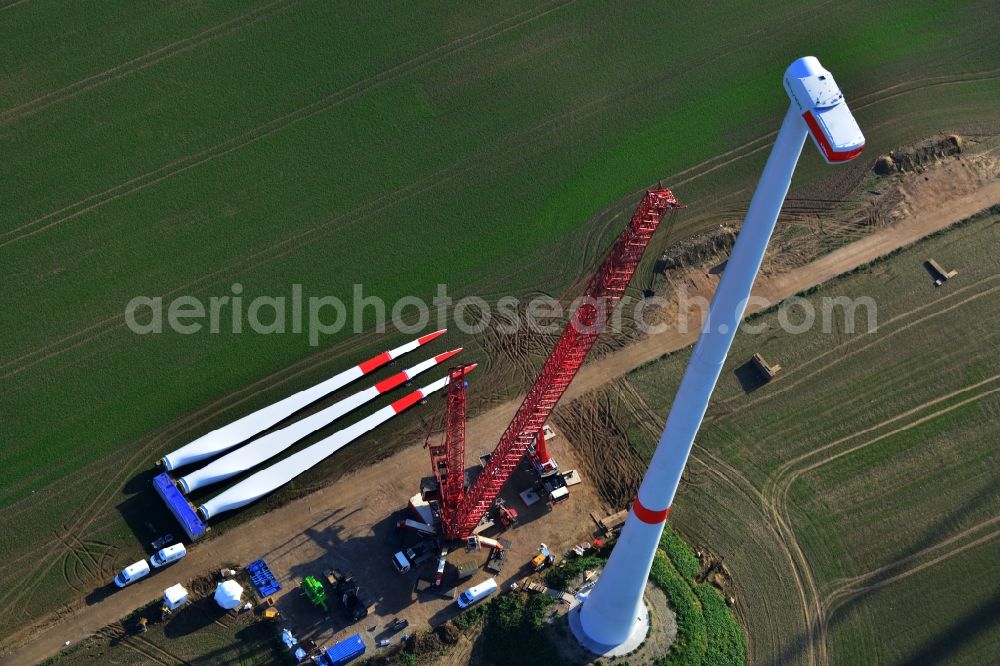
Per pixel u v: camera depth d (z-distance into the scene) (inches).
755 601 4244.6
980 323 5108.3
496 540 4308.6
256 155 5452.8
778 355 4955.7
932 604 4259.4
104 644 3932.1
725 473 4586.6
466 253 5206.7
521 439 3988.7
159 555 4097.0
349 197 5344.5
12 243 5054.1
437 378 4785.9
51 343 4751.5
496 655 3976.4
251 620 4023.1
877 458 4667.8
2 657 3878.0
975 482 4608.8
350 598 4033.0
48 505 4281.5
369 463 4498.0
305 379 4717.0
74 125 5472.4
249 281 5019.7
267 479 4345.5
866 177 5629.9
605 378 4852.4
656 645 3951.8
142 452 4456.2
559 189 5462.6
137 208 5216.5
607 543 4325.8
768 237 2518.5
